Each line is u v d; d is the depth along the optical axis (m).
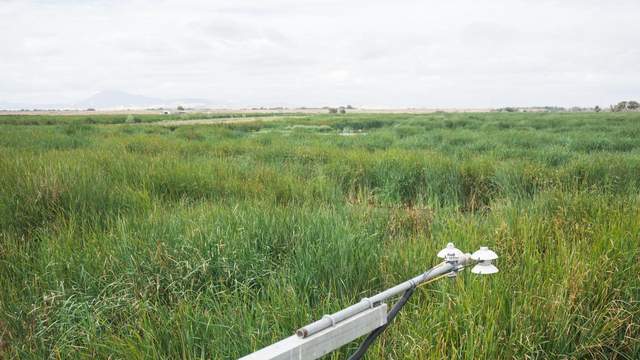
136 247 4.21
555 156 11.71
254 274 3.88
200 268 3.85
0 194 5.82
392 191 8.16
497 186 8.29
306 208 5.52
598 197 5.62
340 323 1.64
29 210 5.54
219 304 3.42
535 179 8.11
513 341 2.77
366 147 16.09
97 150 11.59
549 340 2.91
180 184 7.24
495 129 28.31
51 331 3.31
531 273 3.59
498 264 3.90
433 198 7.89
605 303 3.32
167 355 2.91
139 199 6.21
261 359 1.39
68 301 3.39
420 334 2.87
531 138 17.98
